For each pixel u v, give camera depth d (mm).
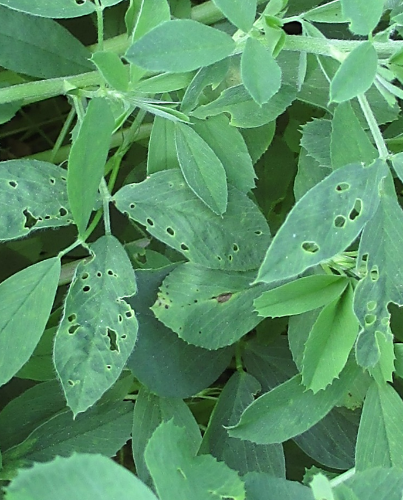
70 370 315
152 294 333
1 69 364
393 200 308
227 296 330
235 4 306
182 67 303
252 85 305
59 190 322
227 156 331
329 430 340
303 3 357
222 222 326
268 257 295
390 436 320
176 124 325
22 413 337
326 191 300
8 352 315
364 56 301
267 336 349
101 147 307
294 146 360
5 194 319
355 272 321
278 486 311
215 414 335
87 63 344
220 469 307
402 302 311
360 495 309
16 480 286
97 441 332
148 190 325
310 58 335
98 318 318
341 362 316
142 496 289
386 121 339
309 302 318
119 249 321
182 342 335
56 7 321
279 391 321
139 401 333
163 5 312
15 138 397
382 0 301
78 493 288
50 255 366
